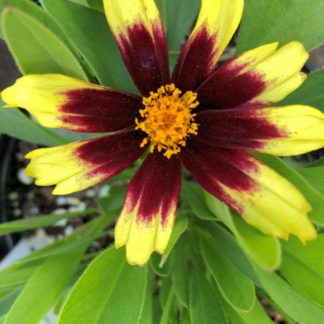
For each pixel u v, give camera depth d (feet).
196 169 0.20
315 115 0.18
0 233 0.23
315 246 0.20
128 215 0.19
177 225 0.22
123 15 0.19
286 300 0.20
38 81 0.17
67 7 0.20
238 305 0.21
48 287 0.22
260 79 0.19
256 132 0.19
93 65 0.21
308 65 0.33
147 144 0.21
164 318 0.22
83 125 0.19
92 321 0.20
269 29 0.23
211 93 0.20
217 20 0.19
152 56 0.20
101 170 0.19
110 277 0.21
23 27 0.16
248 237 0.18
